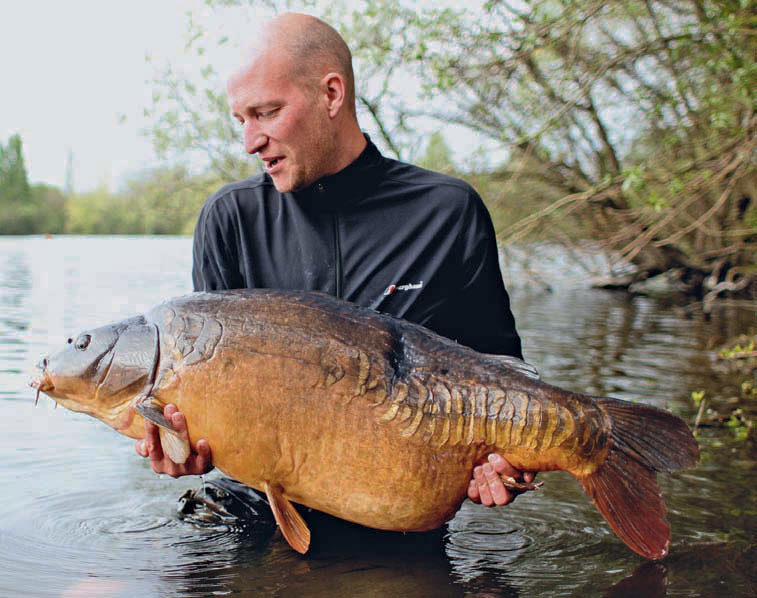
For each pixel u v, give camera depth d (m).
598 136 10.86
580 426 2.52
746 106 7.52
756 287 13.20
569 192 11.12
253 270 3.16
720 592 2.65
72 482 3.64
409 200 3.14
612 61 8.16
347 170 3.08
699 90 9.41
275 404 2.46
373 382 2.50
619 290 14.79
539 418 2.51
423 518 2.58
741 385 6.18
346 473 2.50
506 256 11.52
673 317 10.84
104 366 2.57
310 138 2.97
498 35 8.02
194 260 3.29
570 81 9.41
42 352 7.02
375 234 3.11
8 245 30.05
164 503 3.40
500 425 2.52
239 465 2.51
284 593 2.58
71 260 20.73
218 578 2.68
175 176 10.59
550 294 13.98
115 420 2.61
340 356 2.50
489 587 2.65
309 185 3.08
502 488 2.54
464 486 2.57
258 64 2.90
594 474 2.56
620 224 11.47
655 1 8.95
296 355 2.48
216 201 3.23
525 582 2.70
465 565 2.82
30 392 5.36
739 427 4.81
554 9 8.09
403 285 3.09
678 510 3.42
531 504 3.46
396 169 3.18
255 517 3.21
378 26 8.27
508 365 2.59
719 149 7.89
